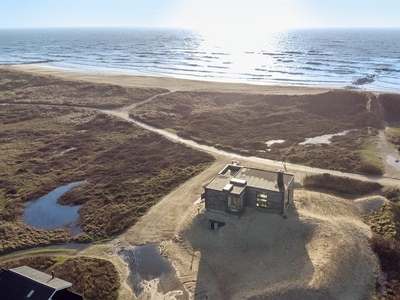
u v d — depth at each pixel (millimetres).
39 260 26484
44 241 29172
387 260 24641
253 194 29453
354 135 50188
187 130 53812
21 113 67625
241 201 29016
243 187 29234
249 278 23359
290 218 28547
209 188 29500
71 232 30562
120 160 44812
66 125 60469
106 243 28531
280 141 49406
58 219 32781
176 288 23219
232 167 34281
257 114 61875
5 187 39156
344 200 32375
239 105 67312
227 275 23891
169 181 37844
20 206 35031
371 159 41062
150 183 37844
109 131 56312
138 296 22797
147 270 25078
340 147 45625
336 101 63500
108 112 65562
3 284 20047
